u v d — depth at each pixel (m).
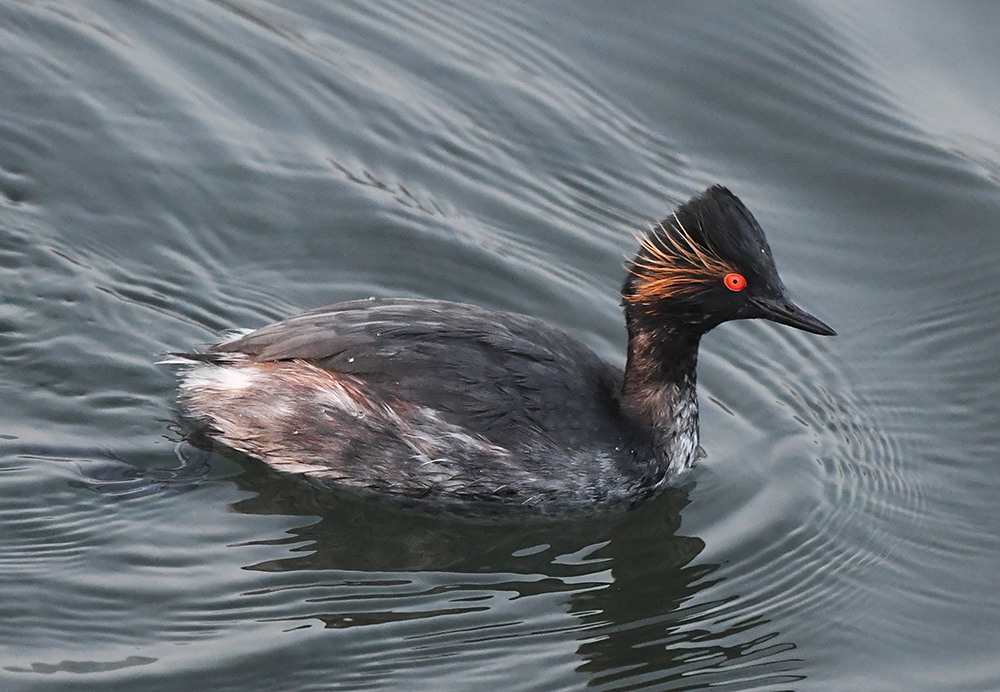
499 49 18.95
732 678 11.94
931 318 16.20
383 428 13.05
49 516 12.76
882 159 17.88
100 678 11.29
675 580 12.99
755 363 15.75
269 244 16.30
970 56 19.00
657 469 13.77
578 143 17.94
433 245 16.52
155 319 15.04
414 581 12.70
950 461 14.60
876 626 12.63
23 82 17.44
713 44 19.11
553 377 13.28
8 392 13.91
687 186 17.48
